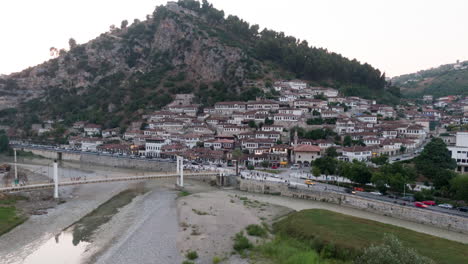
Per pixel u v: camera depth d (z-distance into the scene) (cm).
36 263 5025
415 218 7312
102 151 19012
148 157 16462
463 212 7062
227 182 11806
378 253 4159
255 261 5038
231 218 7288
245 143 15238
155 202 9031
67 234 6362
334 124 17175
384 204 7894
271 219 7519
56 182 9075
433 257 4925
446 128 17450
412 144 14538
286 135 16188
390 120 18925
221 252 5388
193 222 6988
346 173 10150
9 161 17788
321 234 5928
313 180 10988
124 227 6769
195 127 18388
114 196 9844
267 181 10556
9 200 8344
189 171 11856
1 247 5659
